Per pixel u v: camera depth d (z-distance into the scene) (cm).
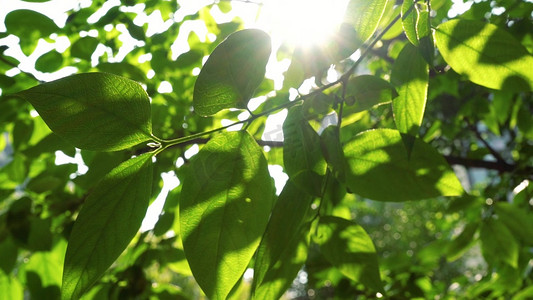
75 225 31
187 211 33
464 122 150
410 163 38
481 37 38
